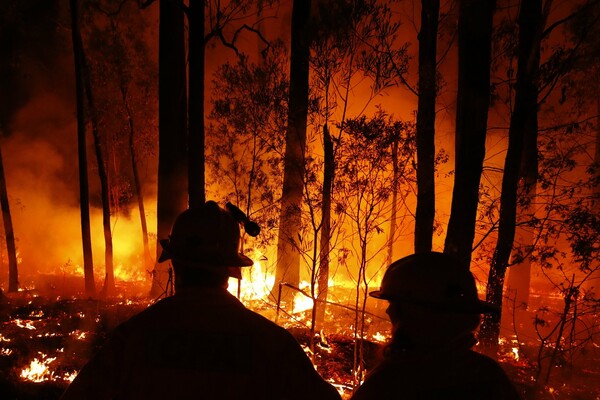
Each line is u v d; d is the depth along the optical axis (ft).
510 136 29.86
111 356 7.77
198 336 7.59
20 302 45.29
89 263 50.67
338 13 28.09
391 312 6.98
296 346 7.80
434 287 6.67
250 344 7.57
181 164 49.06
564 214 26.50
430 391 6.44
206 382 7.43
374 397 6.56
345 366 26.76
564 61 28.48
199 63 42.80
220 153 41.39
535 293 54.03
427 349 6.65
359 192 28.81
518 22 31.86
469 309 6.63
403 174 29.35
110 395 7.78
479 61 28.53
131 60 58.29
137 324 7.80
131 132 59.57
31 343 29.86
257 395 7.48
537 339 35.04
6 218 52.95
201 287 7.92
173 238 8.15
